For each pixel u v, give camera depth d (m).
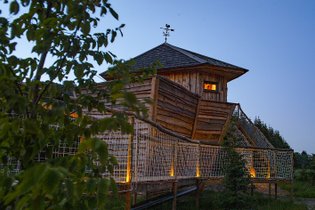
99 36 2.01
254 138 16.69
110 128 1.57
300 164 25.66
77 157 1.46
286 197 13.78
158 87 10.41
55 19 1.76
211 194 12.39
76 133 1.72
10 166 1.68
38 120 1.72
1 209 1.40
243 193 10.38
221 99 17.75
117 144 6.05
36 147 1.59
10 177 1.44
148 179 7.06
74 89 2.04
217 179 10.72
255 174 12.45
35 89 1.87
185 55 17.72
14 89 1.66
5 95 1.53
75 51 1.92
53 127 1.84
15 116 1.69
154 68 2.62
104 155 1.35
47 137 1.67
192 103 13.41
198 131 14.87
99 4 1.90
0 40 1.83
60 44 1.91
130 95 1.42
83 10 1.84
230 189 10.34
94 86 2.07
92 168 1.72
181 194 9.32
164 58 18.11
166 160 8.23
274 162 13.17
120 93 1.46
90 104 1.99
